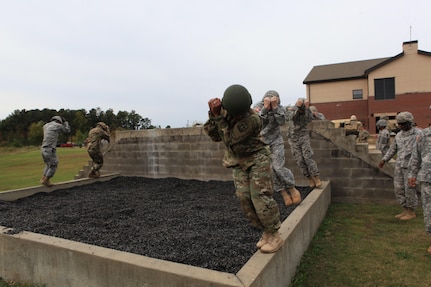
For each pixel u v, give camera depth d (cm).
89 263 296
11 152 4388
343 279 344
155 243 357
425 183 411
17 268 356
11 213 539
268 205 279
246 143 279
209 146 845
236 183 296
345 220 554
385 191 647
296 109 591
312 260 392
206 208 536
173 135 894
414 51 2436
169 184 817
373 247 428
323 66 3094
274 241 291
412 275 349
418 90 2441
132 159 968
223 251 321
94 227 438
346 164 676
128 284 274
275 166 477
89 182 875
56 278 323
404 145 541
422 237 457
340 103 2789
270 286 272
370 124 2586
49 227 435
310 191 625
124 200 631
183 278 247
